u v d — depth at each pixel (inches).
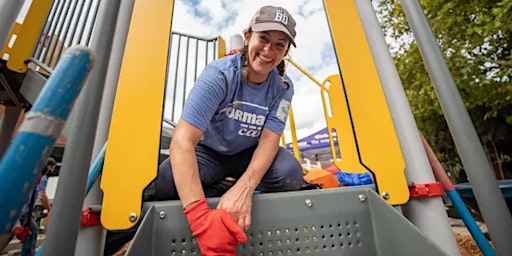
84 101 22.8
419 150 38.8
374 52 44.3
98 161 33.7
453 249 33.7
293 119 102.6
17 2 25.9
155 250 27.7
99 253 31.3
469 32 109.0
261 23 37.4
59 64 13.4
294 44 40.6
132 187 31.4
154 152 33.3
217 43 96.6
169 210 29.3
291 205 30.6
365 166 37.1
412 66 140.9
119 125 33.7
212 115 37.4
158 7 41.1
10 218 10.8
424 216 36.0
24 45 75.2
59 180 21.0
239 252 28.5
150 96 35.9
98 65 23.9
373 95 41.0
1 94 83.7
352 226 30.6
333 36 44.7
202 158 44.1
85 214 30.4
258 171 35.9
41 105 12.4
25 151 11.6
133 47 38.1
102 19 25.3
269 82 43.8
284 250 29.1
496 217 25.3
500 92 113.9
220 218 26.9
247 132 42.8
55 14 80.7
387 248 29.3
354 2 47.1
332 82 88.0
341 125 83.9
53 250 19.2
